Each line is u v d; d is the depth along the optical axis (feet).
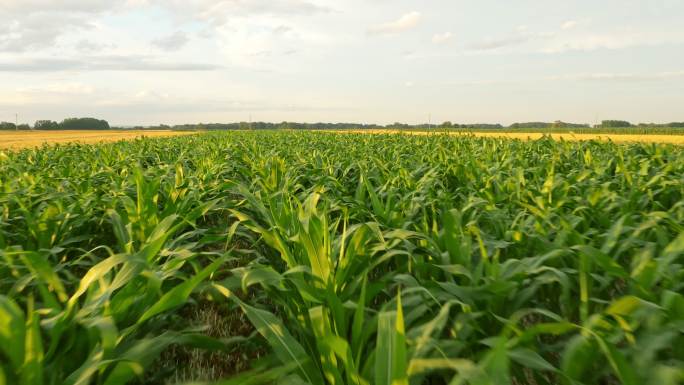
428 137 66.23
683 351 6.59
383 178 22.80
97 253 16.49
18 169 30.71
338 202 15.19
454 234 9.40
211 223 22.39
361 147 50.31
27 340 5.39
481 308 8.26
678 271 7.88
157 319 8.76
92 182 23.79
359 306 6.52
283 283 8.47
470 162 26.11
